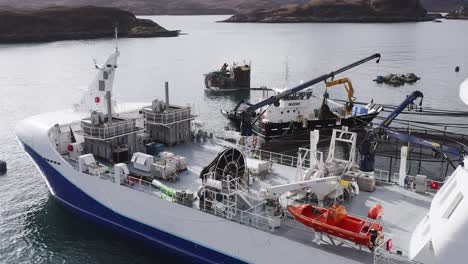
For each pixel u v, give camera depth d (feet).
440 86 321.32
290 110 192.24
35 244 98.68
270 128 187.11
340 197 85.25
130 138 110.01
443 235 60.29
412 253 66.59
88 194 102.32
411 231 76.23
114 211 98.43
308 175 87.04
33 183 132.57
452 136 184.03
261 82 345.92
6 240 100.12
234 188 87.04
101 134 102.99
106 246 97.76
